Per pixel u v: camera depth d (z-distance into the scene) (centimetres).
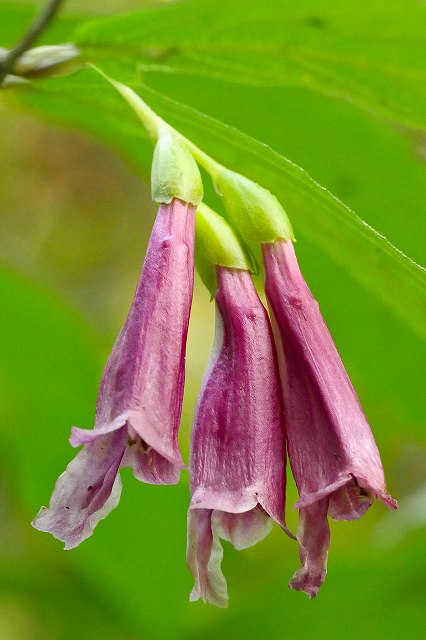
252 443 25
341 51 28
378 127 32
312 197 27
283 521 25
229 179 27
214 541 26
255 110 32
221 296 26
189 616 36
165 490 35
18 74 28
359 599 35
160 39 28
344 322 34
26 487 37
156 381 25
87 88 29
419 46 28
